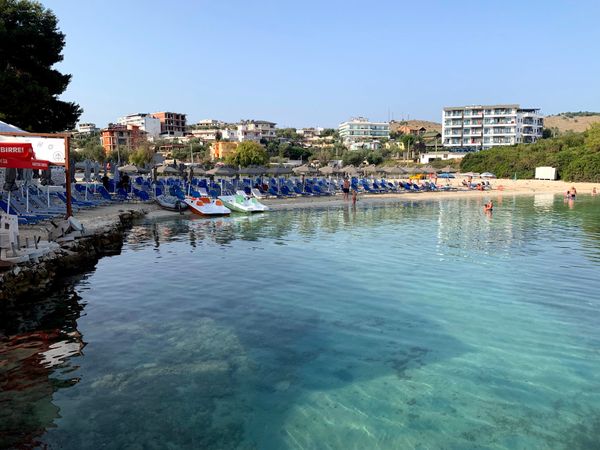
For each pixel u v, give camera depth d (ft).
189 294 29.78
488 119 362.33
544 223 68.64
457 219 74.38
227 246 47.91
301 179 133.28
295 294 29.86
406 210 90.43
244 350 21.09
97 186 87.15
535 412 16.08
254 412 16.06
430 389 17.66
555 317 25.52
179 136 505.66
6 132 41.60
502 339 22.47
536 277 34.40
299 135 562.66
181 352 20.77
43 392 17.17
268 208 91.56
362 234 57.06
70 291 30.32
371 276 34.73
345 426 15.26
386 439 14.56
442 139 381.19
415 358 20.36
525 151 229.66
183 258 41.37
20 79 73.05
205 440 14.43
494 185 183.93
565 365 19.63
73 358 20.08
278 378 18.49
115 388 17.53
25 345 21.47
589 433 14.85
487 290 30.91
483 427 15.19
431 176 218.59
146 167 135.23
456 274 35.37
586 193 150.10
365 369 19.30
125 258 41.29
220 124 629.51
